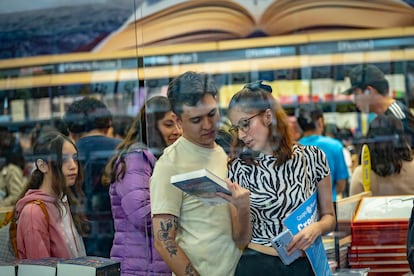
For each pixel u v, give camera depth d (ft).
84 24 13.74
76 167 10.16
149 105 9.32
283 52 14.14
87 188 9.96
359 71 12.66
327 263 9.29
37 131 12.37
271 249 9.02
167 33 12.85
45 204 10.10
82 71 14.21
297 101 13.34
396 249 9.74
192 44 12.92
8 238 10.19
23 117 12.93
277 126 9.19
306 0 13.76
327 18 13.93
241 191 9.02
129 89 13.94
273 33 13.78
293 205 9.05
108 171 9.71
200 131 9.15
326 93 13.25
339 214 9.64
